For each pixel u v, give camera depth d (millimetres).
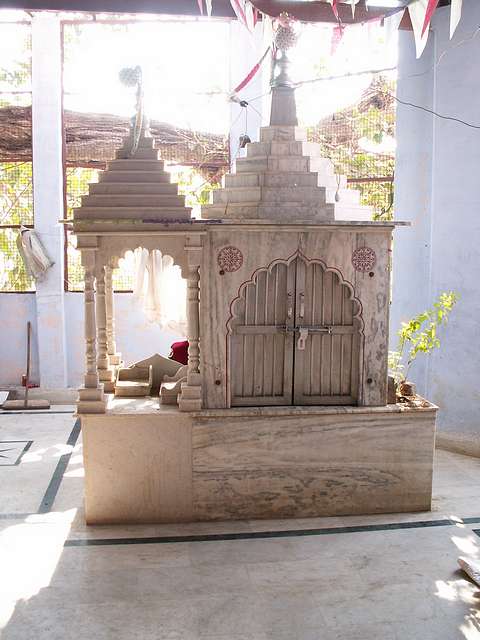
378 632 3500
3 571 4078
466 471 5879
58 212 7973
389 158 7711
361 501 4918
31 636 3459
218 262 4672
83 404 4621
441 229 6438
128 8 6035
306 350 4863
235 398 4836
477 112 6137
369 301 4820
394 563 4207
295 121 4898
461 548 4410
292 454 4809
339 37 4785
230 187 4867
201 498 4773
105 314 5258
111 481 4691
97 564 4172
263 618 3615
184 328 5684
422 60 6582
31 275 7930
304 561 4227
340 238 4746
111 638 3443
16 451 6281
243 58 7867
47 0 5957
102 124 8117
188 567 4145
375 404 4902
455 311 6391
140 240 4633
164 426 4680
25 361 8227
